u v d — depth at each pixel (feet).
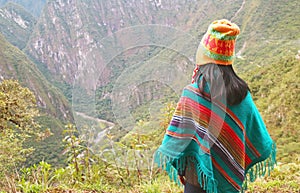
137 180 11.09
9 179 11.85
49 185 12.17
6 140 18.33
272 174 13.17
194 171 5.38
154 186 10.54
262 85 79.82
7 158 15.16
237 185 5.41
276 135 62.08
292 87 71.92
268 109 72.13
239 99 5.22
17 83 38.88
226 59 5.18
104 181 11.76
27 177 12.45
